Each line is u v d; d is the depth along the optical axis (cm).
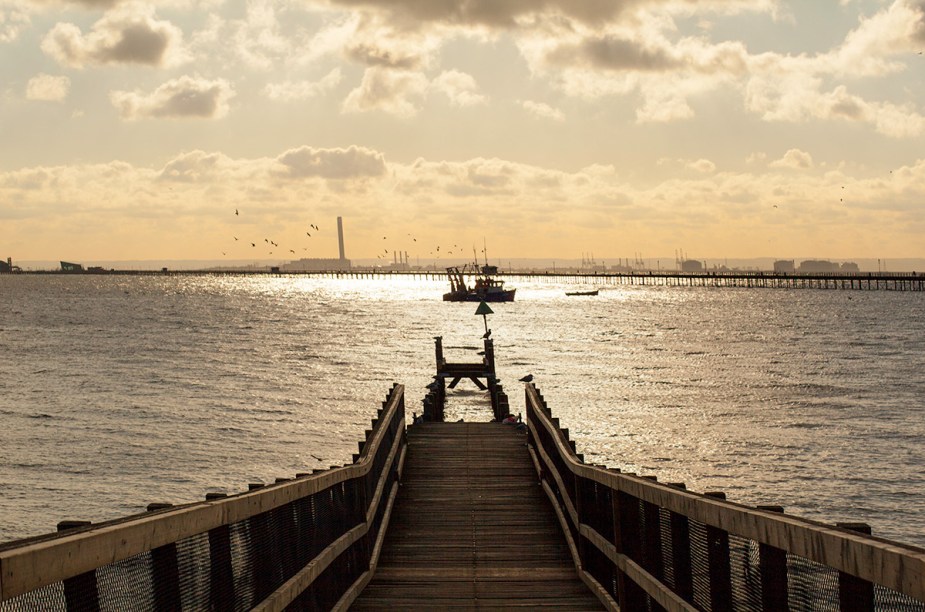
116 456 3528
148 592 499
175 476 3216
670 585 761
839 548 438
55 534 426
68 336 9644
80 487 3062
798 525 485
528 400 2078
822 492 2964
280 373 6297
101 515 2731
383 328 11312
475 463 1977
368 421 4319
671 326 11656
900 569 383
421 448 2136
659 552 800
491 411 3762
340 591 1048
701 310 15612
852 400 4972
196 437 3909
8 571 360
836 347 8456
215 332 10406
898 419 4322
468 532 1463
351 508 1177
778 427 4119
